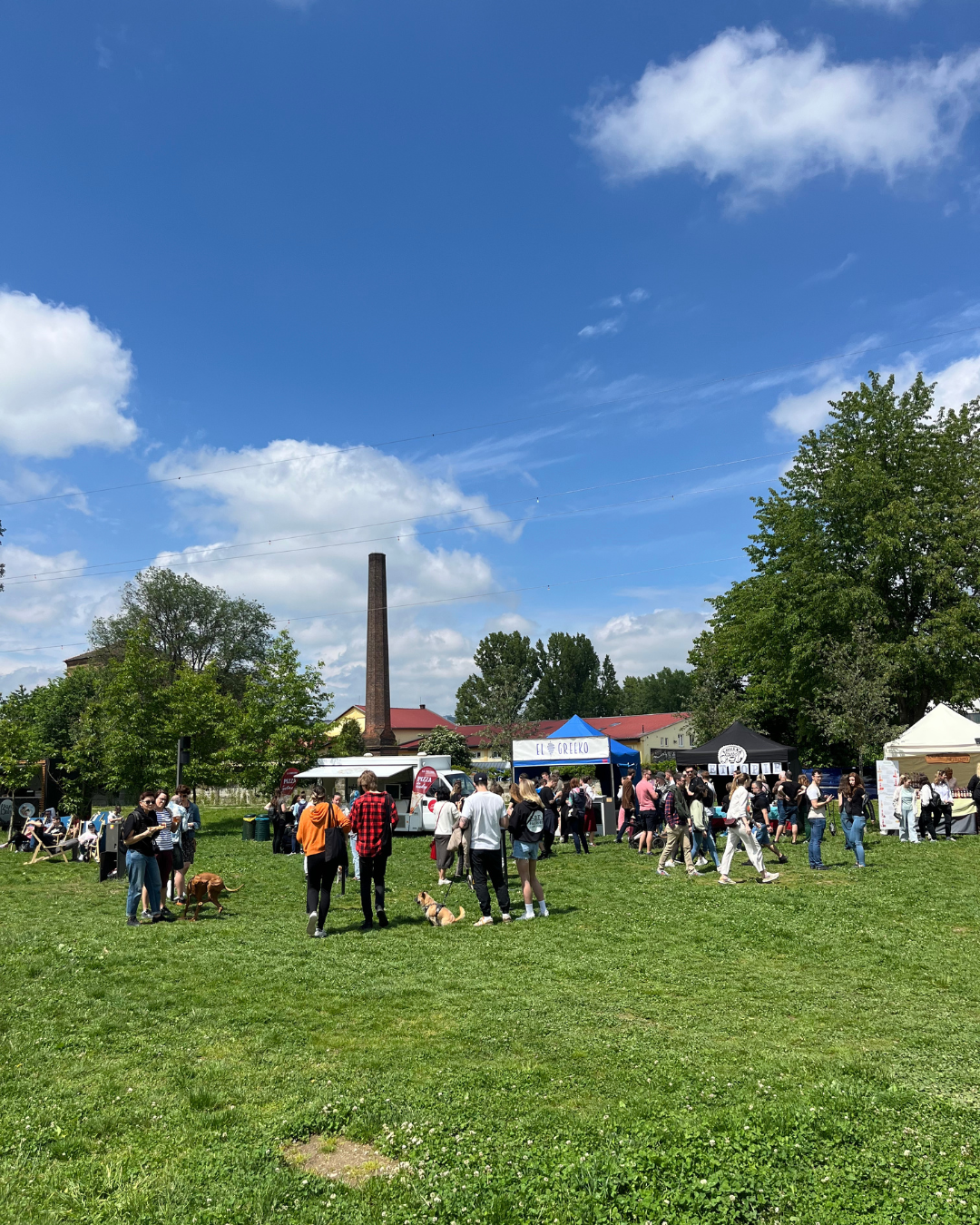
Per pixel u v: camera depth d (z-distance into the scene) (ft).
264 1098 17.25
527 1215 12.58
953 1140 14.35
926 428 119.34
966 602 107.45
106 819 63.26
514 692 201.26
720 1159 13.80
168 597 213.66
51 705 163.94
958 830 73.77
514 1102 16.66
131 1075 18.63
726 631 138.10
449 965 28.14
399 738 322.55
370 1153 14.99
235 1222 12.51
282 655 119.55
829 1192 12.74
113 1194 13.35
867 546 115.24
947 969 26.55
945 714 82.84
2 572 97.60
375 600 207.00
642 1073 18.07
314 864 34.96
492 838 36.55
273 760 114.62
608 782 112.27
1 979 27.55
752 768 79.41
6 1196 13.23
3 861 79.20
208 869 63.72
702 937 31.91
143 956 31.09
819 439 123.13
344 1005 23.71
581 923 35.47
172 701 112.98
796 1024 21.49
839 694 103.35
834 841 68.74
